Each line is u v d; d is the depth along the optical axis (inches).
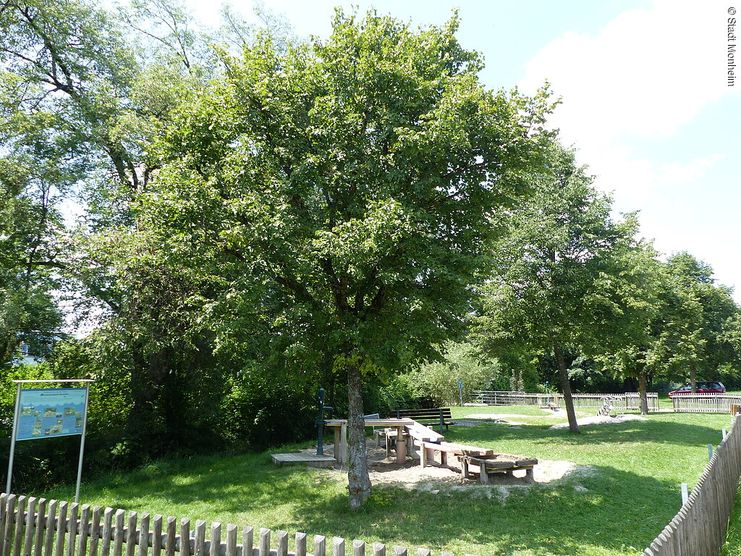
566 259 661.3
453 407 1299.2
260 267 328.2
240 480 471.5
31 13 618.8
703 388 1670.8
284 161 360.8
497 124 329.4
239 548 170.4
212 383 634.2
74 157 624.4
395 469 485.7
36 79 619.5
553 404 1298.0
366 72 342.6
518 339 684.7
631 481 392.8
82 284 549.0
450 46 402.9
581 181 687.7
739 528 293.9
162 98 606.2
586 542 271.7
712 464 250.4
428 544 275.6
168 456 604.1
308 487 426.3
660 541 141.0
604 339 662.5
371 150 354.9
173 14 717.3
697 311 1054.4
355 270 294.5
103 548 190.1
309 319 351.3
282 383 402.0
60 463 525.3
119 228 525.7
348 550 273.3
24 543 208.4
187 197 337.1
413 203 335.6
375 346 324.8
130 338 519.2
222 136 355.9
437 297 350.9
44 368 635.5
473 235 366.3
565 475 410.0
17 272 525.3
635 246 724.0
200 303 465.7
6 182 510.3
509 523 304.8
